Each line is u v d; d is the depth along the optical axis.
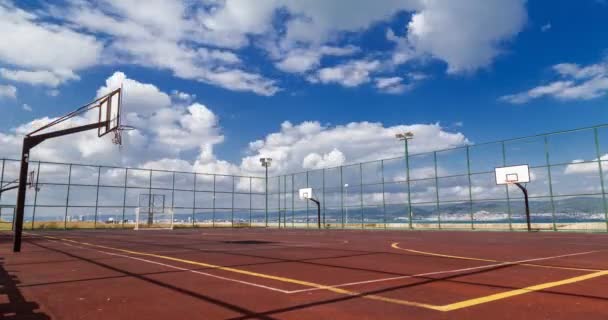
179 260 13.47
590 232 32.81
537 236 28.05
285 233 38.84
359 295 7.60
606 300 7.09
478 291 7.92
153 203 56.19
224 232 42.66
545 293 7.69
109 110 19.45
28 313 6.43
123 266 11.91
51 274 10.38
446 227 43.53
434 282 8.92
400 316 6.10
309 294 7.71
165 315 6.24
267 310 6.51
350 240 25.09
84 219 50.59
